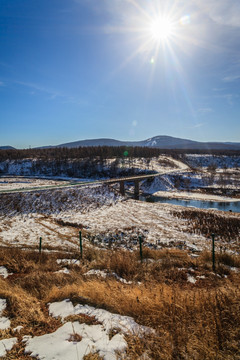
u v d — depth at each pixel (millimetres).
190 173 103312
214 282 7172
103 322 3912
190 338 3223
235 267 9250
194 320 3781
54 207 43938
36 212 40219
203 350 2953
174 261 9609
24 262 10297
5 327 4000
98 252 12484
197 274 8070
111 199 56656
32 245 20234
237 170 126688
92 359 2859
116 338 3354
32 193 47094
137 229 28969
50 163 131250
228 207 54844
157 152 169625
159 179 88188
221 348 3080
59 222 33812
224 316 3738
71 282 6938
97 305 4656
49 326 3967
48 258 11602
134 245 20859
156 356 2945
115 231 27062
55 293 5477
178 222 35156
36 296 5676
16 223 32406
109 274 7941
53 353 3043
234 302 4156
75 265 10039
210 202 61594
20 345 3361
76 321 3988
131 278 7609
